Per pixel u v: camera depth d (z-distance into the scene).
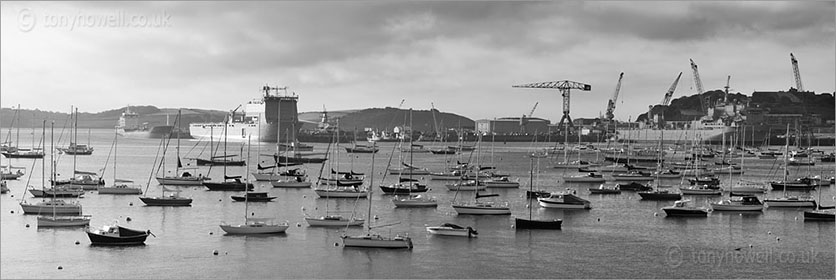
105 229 84.50
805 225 104.50
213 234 90.81
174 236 89.62
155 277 71.88
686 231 98.81
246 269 74.88
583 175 179.12
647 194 133.62
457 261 79.00
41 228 92.12
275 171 184.00
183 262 77.12
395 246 83.56
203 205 118.00
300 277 72.12
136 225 97.75
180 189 141.88
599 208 121.00
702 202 131.75
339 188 132.88
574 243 89.19
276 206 118.00
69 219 93.62
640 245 88.94
